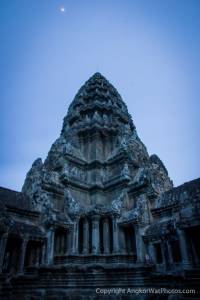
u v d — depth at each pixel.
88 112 47.06
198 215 20.30
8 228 24.98
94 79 53.56
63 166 36.00
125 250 28.23
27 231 27.53
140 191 32.03
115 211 29.86
